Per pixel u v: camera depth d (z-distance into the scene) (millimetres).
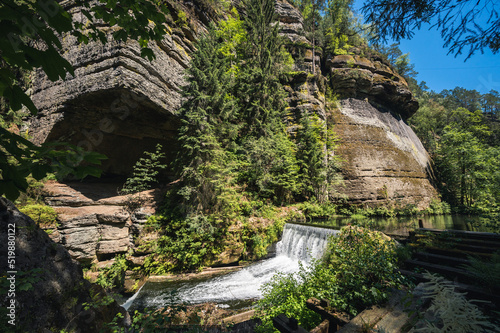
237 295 7863
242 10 24719
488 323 1828
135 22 2145
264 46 19266
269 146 16125
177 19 13555
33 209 8125
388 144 25922
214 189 11383
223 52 18391
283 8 27000
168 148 16312
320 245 9883
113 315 3932
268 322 4809
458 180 27781
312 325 4293
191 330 3168
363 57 27859
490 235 5656
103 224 9531
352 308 3982
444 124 41688
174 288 8523
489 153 23297
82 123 11648
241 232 11375
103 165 13742
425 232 6855
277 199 16781
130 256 9508
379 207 21281
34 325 2738
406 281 4406
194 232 10195
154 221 10078
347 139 24312
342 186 21953
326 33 27703
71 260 3686
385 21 3359
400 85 29312
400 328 3135
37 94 11938
